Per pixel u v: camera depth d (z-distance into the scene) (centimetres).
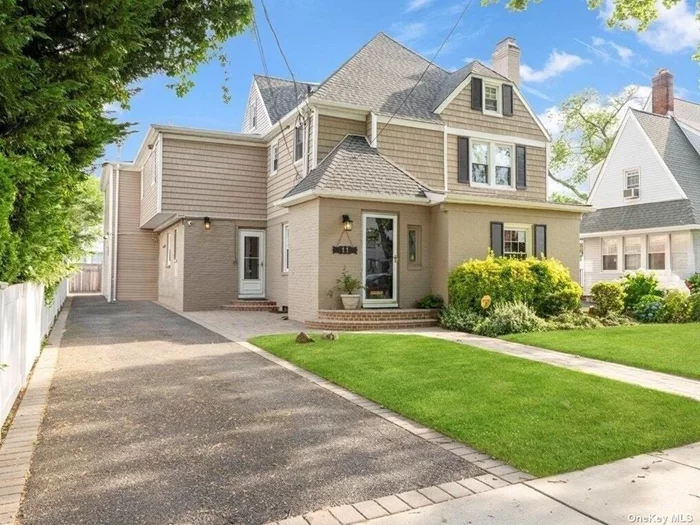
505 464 379
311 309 1200
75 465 372
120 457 388
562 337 927
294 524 291
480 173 1597
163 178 1573
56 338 944
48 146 569
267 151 1709
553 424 455
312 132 1386
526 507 311
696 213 1866
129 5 534
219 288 1625
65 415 488
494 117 1620
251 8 740
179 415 492
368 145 1401
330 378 634
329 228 1180
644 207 2070
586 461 380
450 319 1131
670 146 2116
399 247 1252
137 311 1505
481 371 650
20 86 465
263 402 539
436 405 511
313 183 1216
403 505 315
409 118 1456
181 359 758
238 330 1082
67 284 2291
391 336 934
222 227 1641
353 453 401
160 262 1984
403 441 428
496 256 1279
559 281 1202
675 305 1232
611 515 301
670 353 775
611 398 532
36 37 529
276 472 363
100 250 3178
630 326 1097
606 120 3083
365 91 1473
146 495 326
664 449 405
